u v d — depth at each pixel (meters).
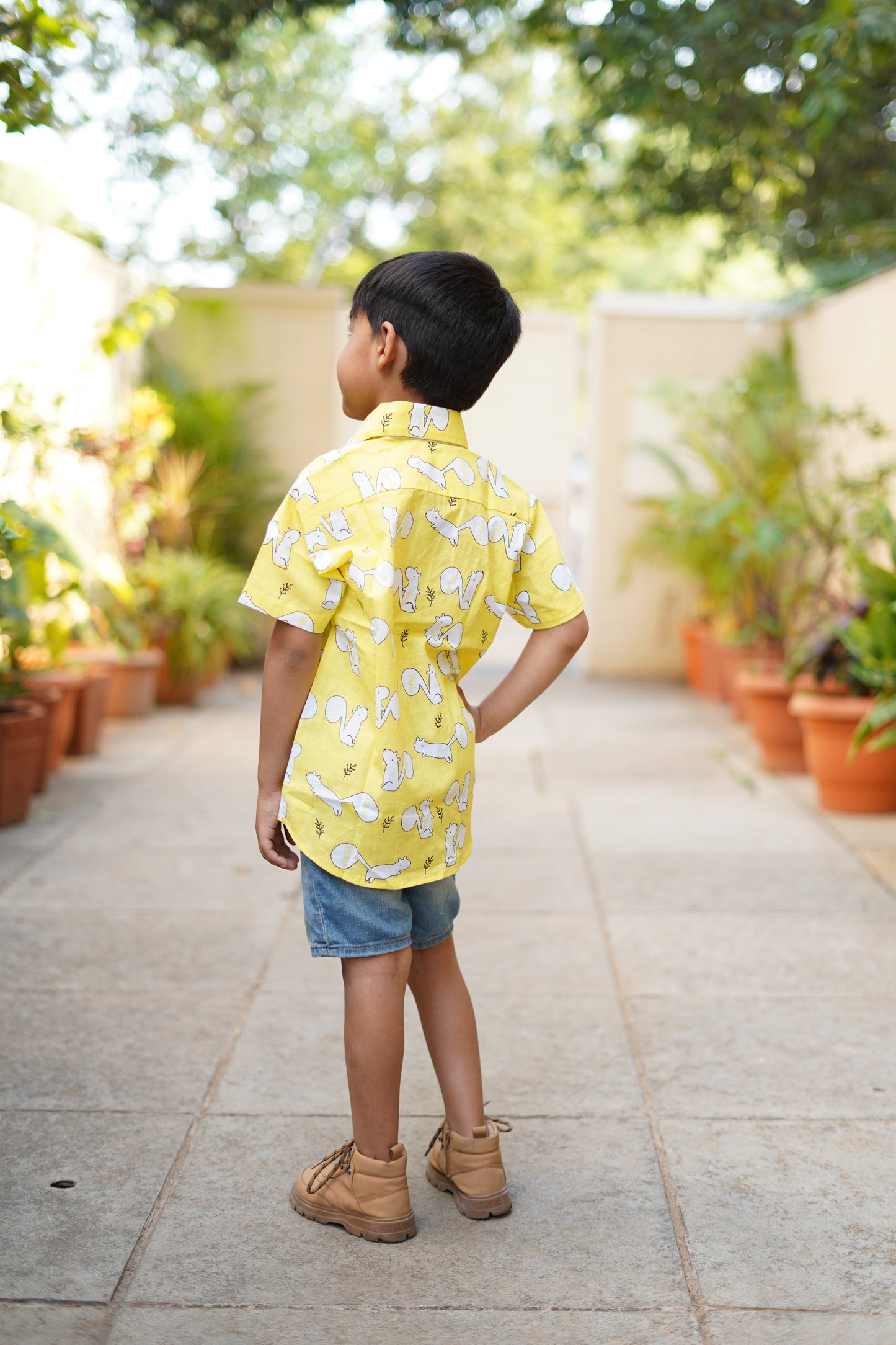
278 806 1.92
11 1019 2.85
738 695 7.20
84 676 5.83
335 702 1.86
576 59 7.73
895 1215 2.06
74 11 3.65
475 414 9.24
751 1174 2.20
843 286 7.81
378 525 1.80
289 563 1.81
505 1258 1.93
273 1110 2.41
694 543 7.93
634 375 8.95
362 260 16.11
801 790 5.40
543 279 16.19
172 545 8.12
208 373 8.85
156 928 3.51
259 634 9.12
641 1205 2.09
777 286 15.93
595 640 9.23
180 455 8.28
